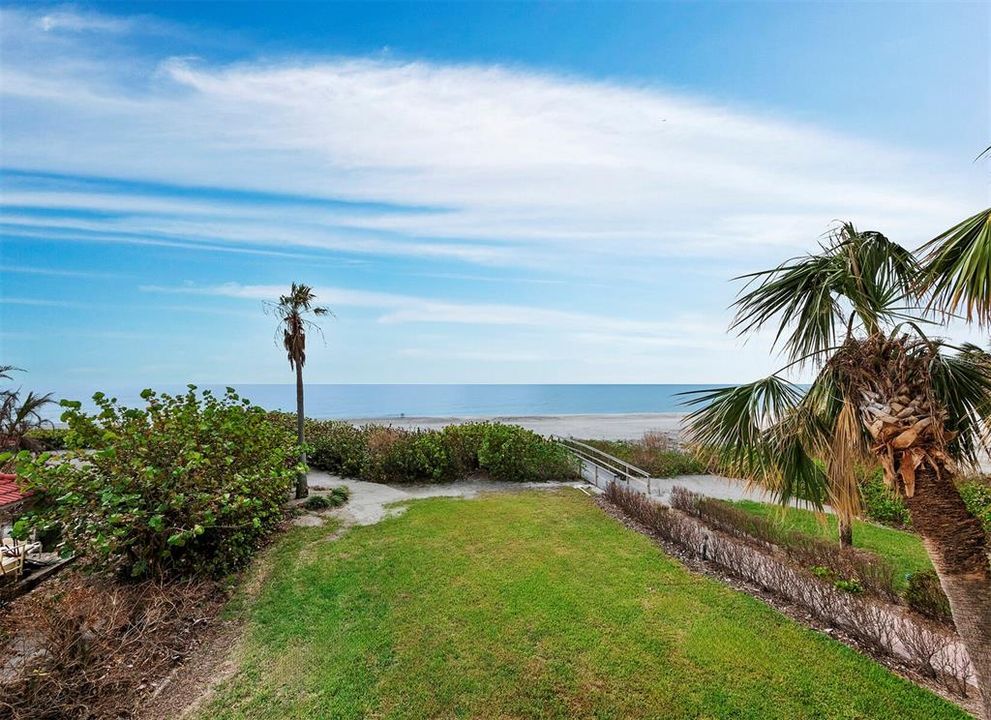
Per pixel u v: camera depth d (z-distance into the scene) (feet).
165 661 16.17
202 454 22.76
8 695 12.53
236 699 14.44
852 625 17.40
